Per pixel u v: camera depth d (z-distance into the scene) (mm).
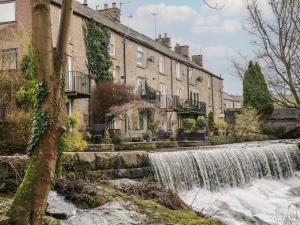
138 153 12242
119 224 7004
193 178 13828
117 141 23328
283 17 9633
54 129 5742
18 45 22016
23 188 5797
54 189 8852
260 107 42188
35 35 5672
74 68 25219
